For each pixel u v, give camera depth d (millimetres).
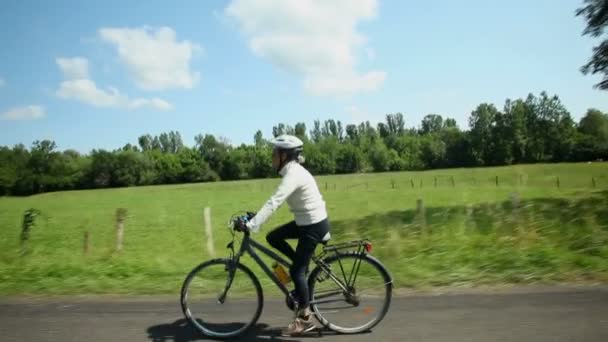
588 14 17719
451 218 10258
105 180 100875
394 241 8297
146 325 4738
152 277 6781
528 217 9203
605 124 92562
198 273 4676
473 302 5090
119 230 11594
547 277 5863
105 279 6625
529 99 97188
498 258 6676
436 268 6535
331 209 27016
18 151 99062
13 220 29250
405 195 36062
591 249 7168
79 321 4863
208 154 110688
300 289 4316
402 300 5277
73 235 19531
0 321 4879
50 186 97500
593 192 23875
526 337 4082
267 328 4625
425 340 4113
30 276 6895
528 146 94562
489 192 32938
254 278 4598
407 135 130125
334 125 150625
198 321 4602
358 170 109625
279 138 4285
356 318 4484
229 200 43375
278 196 4090
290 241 14305
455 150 103062
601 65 17859
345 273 4516
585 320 4430
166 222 23969
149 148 143875
